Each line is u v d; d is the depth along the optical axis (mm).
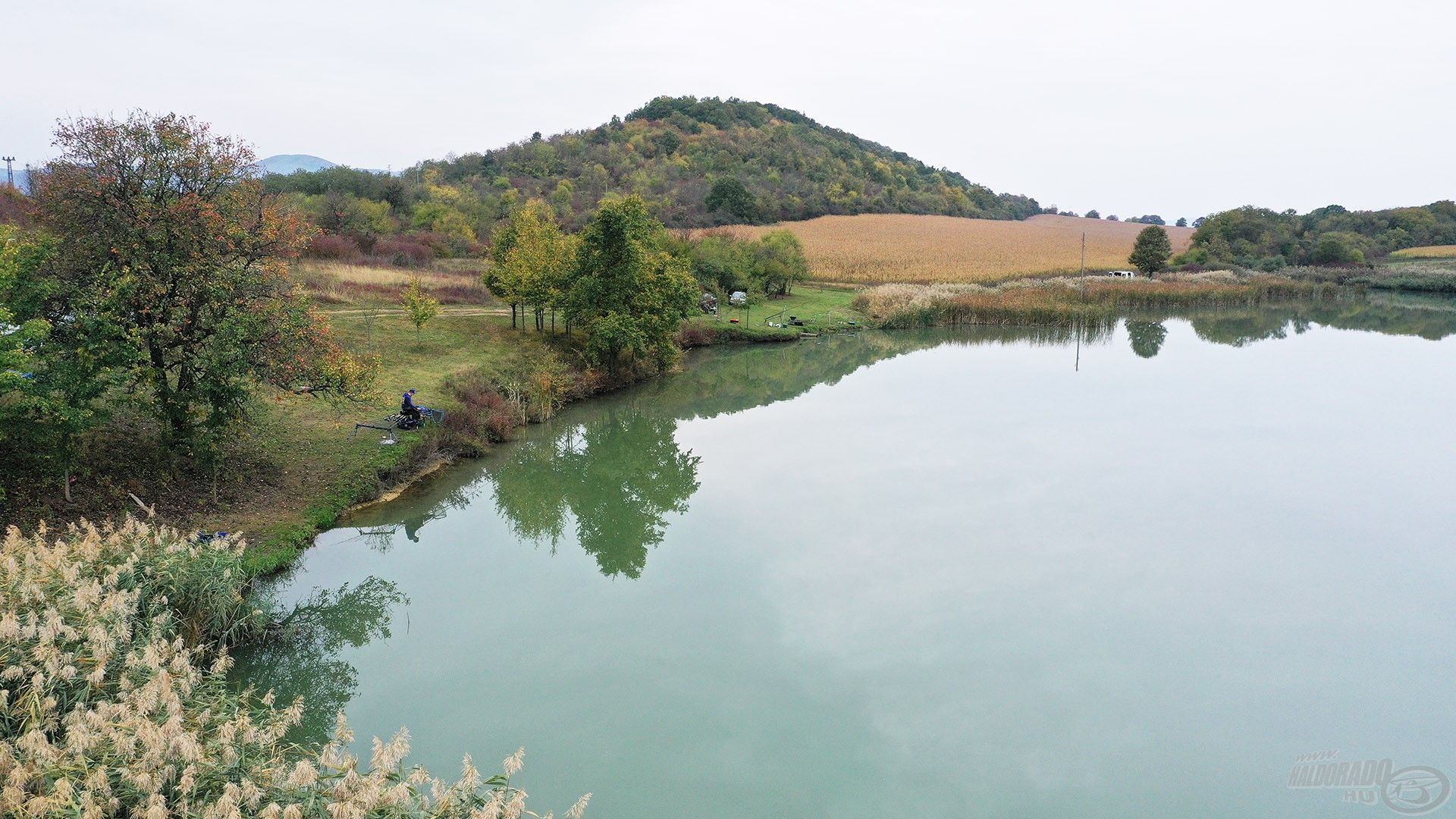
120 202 18141
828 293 73750
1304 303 80500
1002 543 22172
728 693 14898
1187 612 18469
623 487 26656
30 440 17578
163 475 19031
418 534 21625
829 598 18828
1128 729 14234
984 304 63844
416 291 36719
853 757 13180
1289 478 27609
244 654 14617
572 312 38156
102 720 9078
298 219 21828
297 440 23453
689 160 146375
